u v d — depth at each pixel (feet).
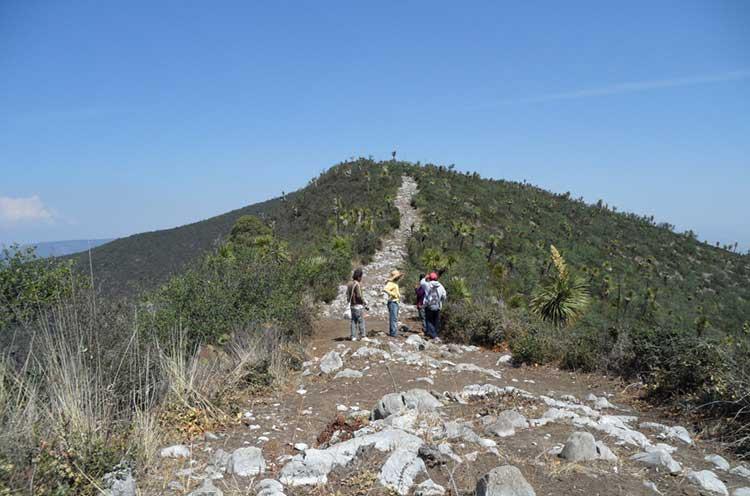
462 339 38.11
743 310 128.98
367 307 55.83
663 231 190.70
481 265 89.15
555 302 46.16
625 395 24.67
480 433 15.44
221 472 13.35
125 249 195.42
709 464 15.05
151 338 20.62
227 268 35.96
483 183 182.70
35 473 10.96
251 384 22.25
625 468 13.14
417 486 11.60
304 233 111.75
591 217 177.27
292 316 35.47
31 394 13.67
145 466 13.29
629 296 103.65
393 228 112.98
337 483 12.22
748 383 19.16
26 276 21.03
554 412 17.65
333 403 20.56
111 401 15.97
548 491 11.48
